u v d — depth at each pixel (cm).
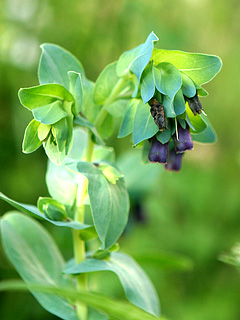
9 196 95
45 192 97
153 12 111
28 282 52
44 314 81
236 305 103
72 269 50
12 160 98
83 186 51
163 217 112
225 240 116
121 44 108
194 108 46
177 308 100
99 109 52
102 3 106
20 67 103
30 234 55
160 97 46
